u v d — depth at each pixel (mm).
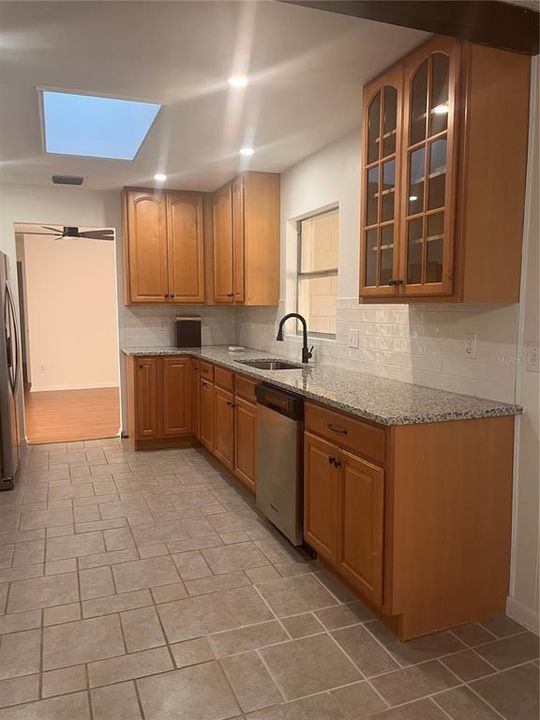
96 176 4375
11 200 4672
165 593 2422
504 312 2209
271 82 2541
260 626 2178
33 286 7746
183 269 4996
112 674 1886
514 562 2236
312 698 1778
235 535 3033
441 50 2066
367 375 3131
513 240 2105
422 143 2221
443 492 2080
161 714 1704
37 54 2250
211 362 4203
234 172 4266
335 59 2311
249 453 3449
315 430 2547
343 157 3375
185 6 1881
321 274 4000
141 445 4812
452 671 1915
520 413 2158
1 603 2332
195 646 2045
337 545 2369
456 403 2227
